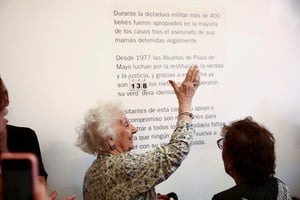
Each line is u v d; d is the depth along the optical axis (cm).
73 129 226
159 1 239
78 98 227
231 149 142
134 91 235
